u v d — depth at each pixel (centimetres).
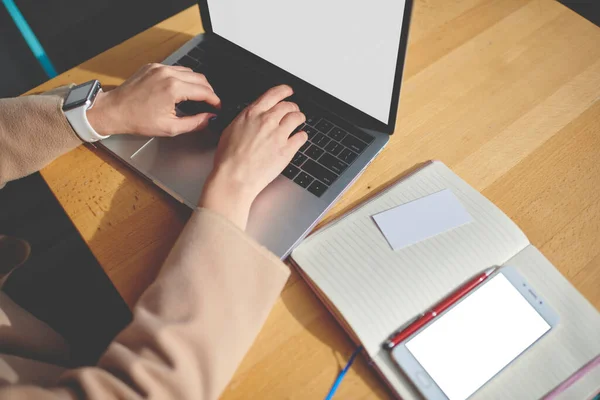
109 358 46
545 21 84
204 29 81
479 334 53
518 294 56
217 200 57
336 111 71
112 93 71
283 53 72
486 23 85
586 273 60
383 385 53
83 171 70
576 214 64
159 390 44
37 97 68
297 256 60
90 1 160
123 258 62
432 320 54
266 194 64
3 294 65
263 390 53
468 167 69
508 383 51
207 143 71
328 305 57
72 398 43
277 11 67
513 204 65
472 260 59
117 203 67
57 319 102
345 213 64
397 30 56
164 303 49
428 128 73
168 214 66
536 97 75
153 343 46
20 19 140
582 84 76
